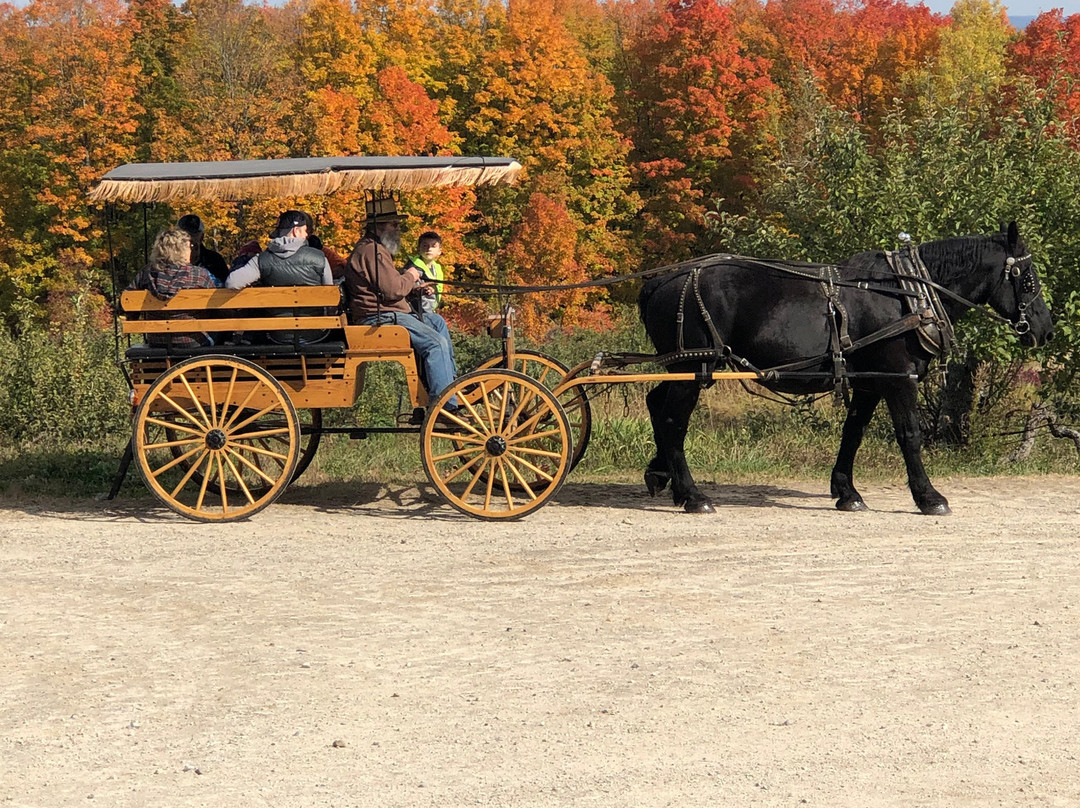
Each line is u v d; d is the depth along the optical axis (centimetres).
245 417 1055
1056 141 1391
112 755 522
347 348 990
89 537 929
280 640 673
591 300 5184
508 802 475
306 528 961
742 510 1032
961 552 865
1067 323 1261
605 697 586
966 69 5853
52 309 4425
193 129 4741
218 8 5631
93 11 5475
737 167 5638
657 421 1066
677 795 480
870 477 1204
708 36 5644
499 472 1027
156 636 681
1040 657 639
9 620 711
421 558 854
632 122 6050
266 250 988
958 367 1383
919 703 577
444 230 4653
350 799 479
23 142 5044
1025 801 475
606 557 852
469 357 1592
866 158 1416
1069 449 1379
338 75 5159
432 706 576
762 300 975
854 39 6319
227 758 519
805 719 557
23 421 1336
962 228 1317
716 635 678
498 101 5672
